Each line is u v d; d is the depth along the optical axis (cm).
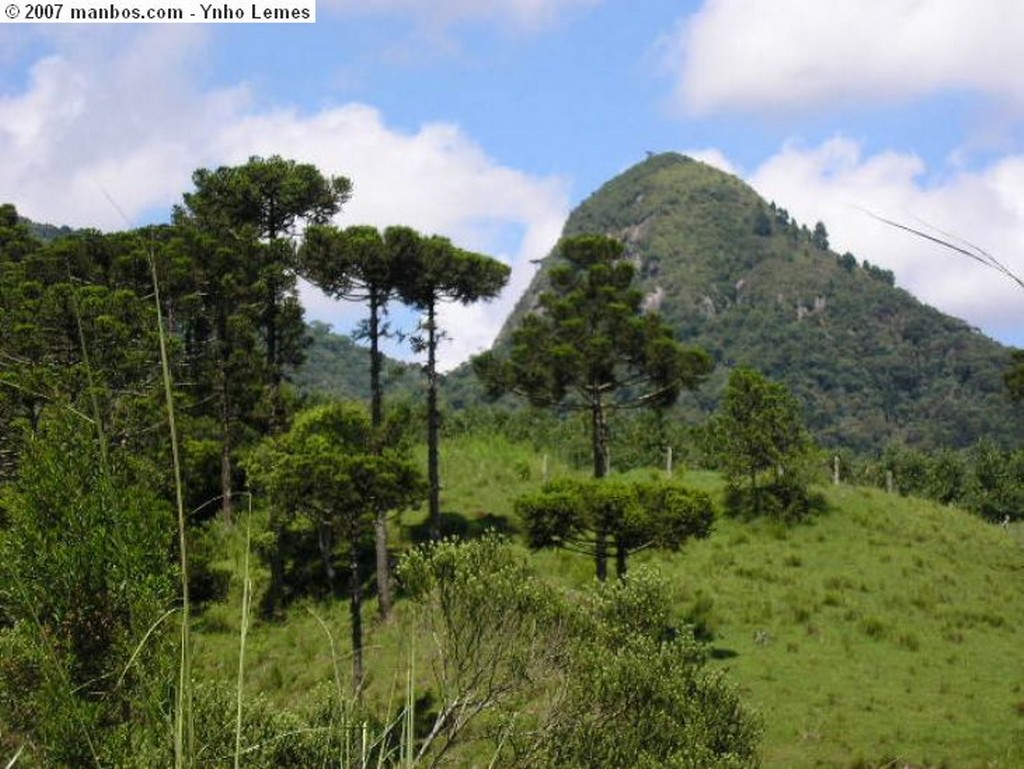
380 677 1620
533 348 3105
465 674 1138
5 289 3161
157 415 1371
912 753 1838
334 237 2952
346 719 320
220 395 3409
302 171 3828
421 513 3700
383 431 2447
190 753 205
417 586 1312
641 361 3077
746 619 2688
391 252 2958
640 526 2352
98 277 3425
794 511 3591
